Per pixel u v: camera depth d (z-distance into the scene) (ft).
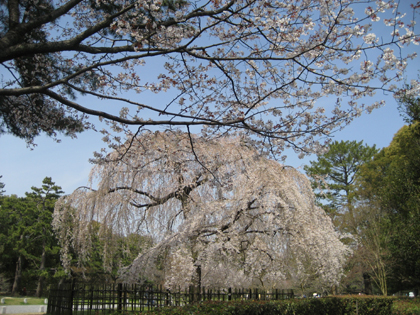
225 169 30.81
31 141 23.58
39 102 22.35
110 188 31.48
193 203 31.12
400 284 64.75
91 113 16.31
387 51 16.40
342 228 67.77
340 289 58.49
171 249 29.04
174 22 16.53
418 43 15.62
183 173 31.96
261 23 16.94
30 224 105.70
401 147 65.62
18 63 21.07
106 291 21.45
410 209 48.03
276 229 28.84
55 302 24.91
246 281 34.73
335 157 94.07
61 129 23.53
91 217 31.76
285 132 17.60
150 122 16.56
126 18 18.15
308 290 45.47
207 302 19.89
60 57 21.72
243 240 31.17
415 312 39.29
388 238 55.98
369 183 74.43
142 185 31.71
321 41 17.43
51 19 15.87
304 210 30.35
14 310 48.78
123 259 36.42
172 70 20.06
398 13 15.52
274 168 32.22
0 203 118.93
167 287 28.25
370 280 75.31
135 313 16.05
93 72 20.90
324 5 16.60
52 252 98.22
